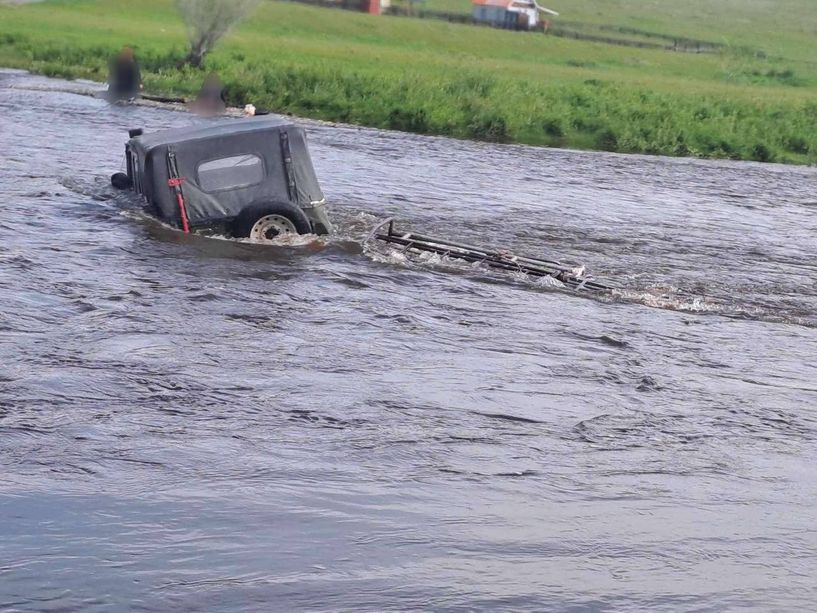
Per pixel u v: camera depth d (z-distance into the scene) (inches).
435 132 1386.6
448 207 756.0
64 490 276.8
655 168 1178.0
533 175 1000.2
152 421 325.7
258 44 2541.8
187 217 557.3
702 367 421.1
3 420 319.3
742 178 1157.7
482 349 421.1
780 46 4623.5
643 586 242.7
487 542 260.4
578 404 365.1
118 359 380.8
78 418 324.8
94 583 233.5
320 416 338.3
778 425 358.6
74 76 1704.0
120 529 258.2
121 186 660.7
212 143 555.8
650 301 523.8
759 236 757.9
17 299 446.3
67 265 504.7
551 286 531.2
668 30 4970.5
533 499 286.4
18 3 3171.8
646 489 297.0
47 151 872.3
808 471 318.0
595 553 257.6
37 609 222.1
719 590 242.4
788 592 242.8
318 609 227.0
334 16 3636.8
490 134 1386.6
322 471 296.4
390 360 399.2
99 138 982.4
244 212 558.3
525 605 232.1
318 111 1450.5
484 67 2509.8
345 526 264.8
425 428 333.4
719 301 539.8
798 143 1487.5
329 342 415.5
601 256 627.5
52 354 382.0
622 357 425.1
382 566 246.4
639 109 1590.8
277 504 275.0
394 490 286.8
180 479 286.7
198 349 397.1
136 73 1343.5
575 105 1625.2
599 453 322.0
